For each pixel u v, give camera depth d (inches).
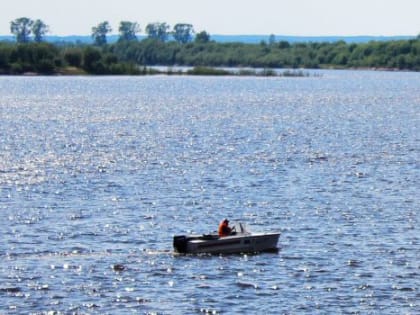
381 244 6806.1
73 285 5816.9
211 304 5492.1
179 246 6550.2
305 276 6028.5
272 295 5649.6
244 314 5329.7
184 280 5940.0
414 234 7116.1
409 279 5954.7
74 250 6633.9
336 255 6510.8
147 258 6441.9
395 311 5393.7
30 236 7022.6
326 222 7544.3
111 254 6535.4
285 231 7244.1
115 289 5748.0
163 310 5388.8
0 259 6378.0
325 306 5462.6
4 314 5300.2
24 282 5866.1
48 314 5315.0
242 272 6117.1
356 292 5703.7
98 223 7485.2
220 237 6614.2
